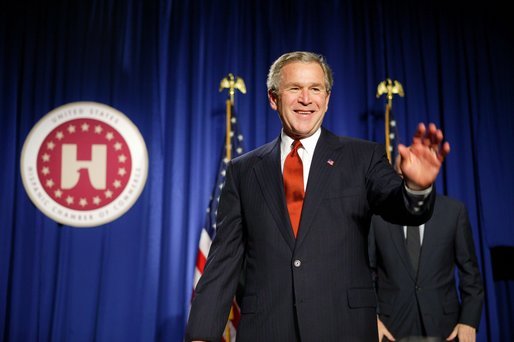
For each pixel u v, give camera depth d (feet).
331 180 3.78
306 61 4.03
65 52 11.04
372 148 3.92
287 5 11.37
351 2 11.46
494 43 11.44
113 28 11.16
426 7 11.56
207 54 11.10
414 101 11.27
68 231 10.61
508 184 11.07
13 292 10.33
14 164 10.67
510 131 11.23
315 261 3.59
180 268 10.49
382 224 8.29
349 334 3.47
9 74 10.85
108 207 10.66
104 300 10.38
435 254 8.13
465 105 11.27
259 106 11.01
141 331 10.28
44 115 10.83
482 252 10.85
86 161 10.73
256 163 4.17
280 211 3.81
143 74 11.03
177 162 10.73
